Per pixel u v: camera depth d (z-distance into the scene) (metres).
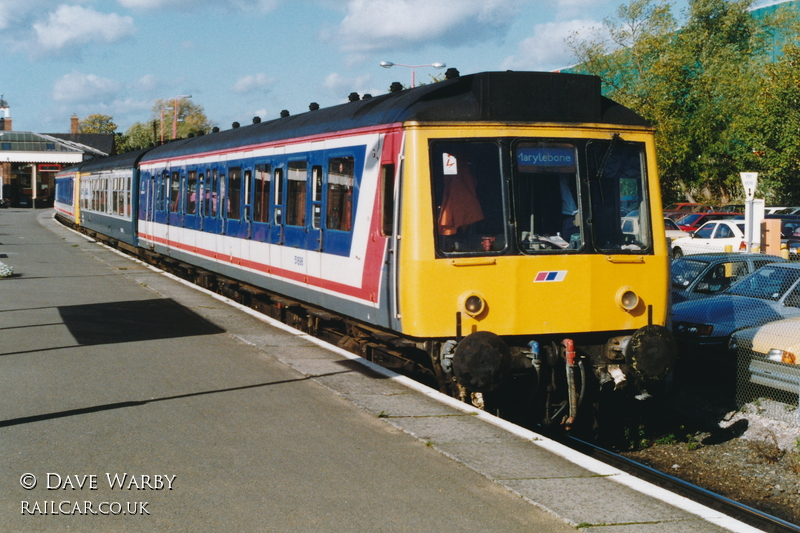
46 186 89.69
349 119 10.15
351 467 5.94
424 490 5.51
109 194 29.03
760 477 8.61
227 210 15.28
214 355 9.89
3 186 86.56
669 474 8.88
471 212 8.17
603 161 8.50
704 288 13.66
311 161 11.25
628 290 8.47
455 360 7.88
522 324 8.17
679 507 5.27
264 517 5.00
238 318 12.84
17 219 54.56
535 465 6.05
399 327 8.44
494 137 8.21
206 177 16.80
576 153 8.40
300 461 6.05
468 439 6.66
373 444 6.50
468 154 8.20
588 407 9.48
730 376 10.61
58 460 5.98
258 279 13.65
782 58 37.28
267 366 9.29
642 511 5.19
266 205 13.14
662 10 40.44
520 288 8.14
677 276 14.26
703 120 39.91
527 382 8.67
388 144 8.73
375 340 10.45
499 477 5.77
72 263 22.64
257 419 7.14
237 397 7.88
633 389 9.48
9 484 5.48
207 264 16.77
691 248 27.19
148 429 6.79
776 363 9.87
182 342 10.73
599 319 8.38
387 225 8.76
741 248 26.12
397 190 8.38
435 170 8.14
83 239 34.44
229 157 15.20
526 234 8.23
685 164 40.97
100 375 8.73
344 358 9.77
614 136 8.51
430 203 8.10
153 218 21.77
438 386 8.78
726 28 46.91
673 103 40.50
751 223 18.08
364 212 9.40
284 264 12.33
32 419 7.04
